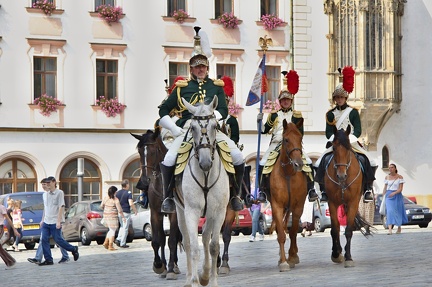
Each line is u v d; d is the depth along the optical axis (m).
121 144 44.81
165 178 14.12
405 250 22.42
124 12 45.12
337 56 48.94
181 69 46.16
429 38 50.59
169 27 45.84
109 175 44.47
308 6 48.50
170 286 15.79
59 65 44.00
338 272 16.97
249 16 47.53
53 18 43.97
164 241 17.64
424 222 39.31
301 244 26.97
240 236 35.81
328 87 48.81
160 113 15.23
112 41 44.84
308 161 19.12
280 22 47.94
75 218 35.38
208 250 13.91
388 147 50.25
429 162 50.91
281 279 16.11
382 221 37.03
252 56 47.50
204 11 46.62
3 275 20.73
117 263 22.53
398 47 50.16
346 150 18.36
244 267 19.25
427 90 50.72
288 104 19.39
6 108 42.97
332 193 18.72
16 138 43.09
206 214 13.55
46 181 24.05
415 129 50.69
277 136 19.16
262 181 18.55
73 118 44.12
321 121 48.66
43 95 43.59
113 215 30.80
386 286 14.23
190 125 13.41
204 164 12.89
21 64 43.34
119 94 44.91
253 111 47.34
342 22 48.84
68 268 21.88
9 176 43.06
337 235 18.92
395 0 49.56
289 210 18.89
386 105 49.31
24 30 43.44
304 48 48.31
